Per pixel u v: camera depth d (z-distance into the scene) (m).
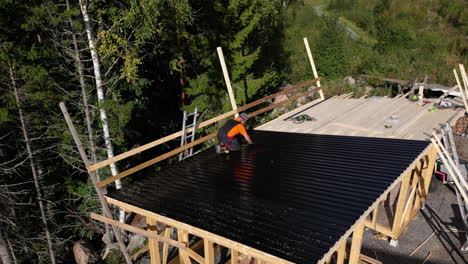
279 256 3.87
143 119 17.36
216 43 15.54
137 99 15.32
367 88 21.77
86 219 14.03
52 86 11.60
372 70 25.55
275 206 5.09
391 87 20.91
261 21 18.92
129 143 15.96
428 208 9.95
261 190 5.69
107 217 6.02
